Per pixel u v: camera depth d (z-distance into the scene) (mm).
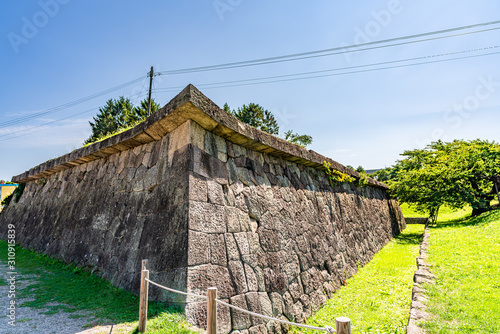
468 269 5770
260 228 4926
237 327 3643
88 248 5520
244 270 4188
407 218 20641
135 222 4707
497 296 4367
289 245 5484
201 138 4516
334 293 6262
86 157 6770
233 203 4590
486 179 14359
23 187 10242
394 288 6215
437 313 4020
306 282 5484
